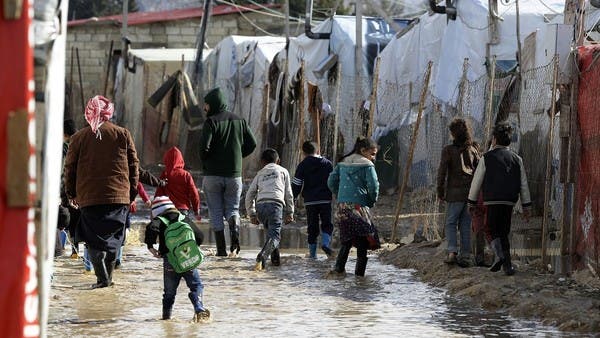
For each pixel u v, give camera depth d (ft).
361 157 96.73
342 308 76.89
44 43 34.60
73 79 355.15
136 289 86.74
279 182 104.83
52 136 34.71
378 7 183.42
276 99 191.42
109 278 87.25
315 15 377.09
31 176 29.50
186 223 70.74
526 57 132.87
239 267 104.22
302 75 159.84
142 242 130.21
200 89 254.27
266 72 221.46
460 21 149.28
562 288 78.69
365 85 181.37
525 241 99.81
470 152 94.27
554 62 84.94
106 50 358.43
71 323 69.67
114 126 82.89
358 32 165.58
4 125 29.22
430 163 128.67
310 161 112.16
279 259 105.91
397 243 121.19
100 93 329.11
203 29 257.34
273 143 194.90
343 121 169.27
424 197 123.44
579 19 90.12
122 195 83.05
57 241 112.98
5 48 29.25
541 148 99.25
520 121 106.42
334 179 97.66
